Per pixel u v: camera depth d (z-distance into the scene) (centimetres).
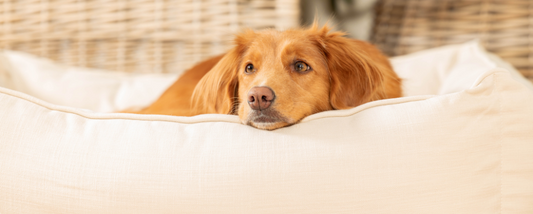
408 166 122
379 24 370
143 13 325
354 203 122
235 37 190
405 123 128
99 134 136
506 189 126
